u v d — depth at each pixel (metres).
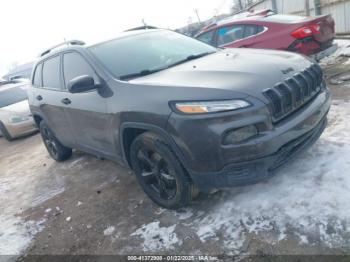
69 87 3.38
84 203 4.09
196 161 2.80
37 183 5.22
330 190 2.92
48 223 3.87
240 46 7.06
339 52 8.15
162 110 2.88
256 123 2.61
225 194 3.33
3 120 8.82
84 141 4.41
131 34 4.29
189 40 4.45
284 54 3.51
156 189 3.44
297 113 2.91
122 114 3.27
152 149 3.17
